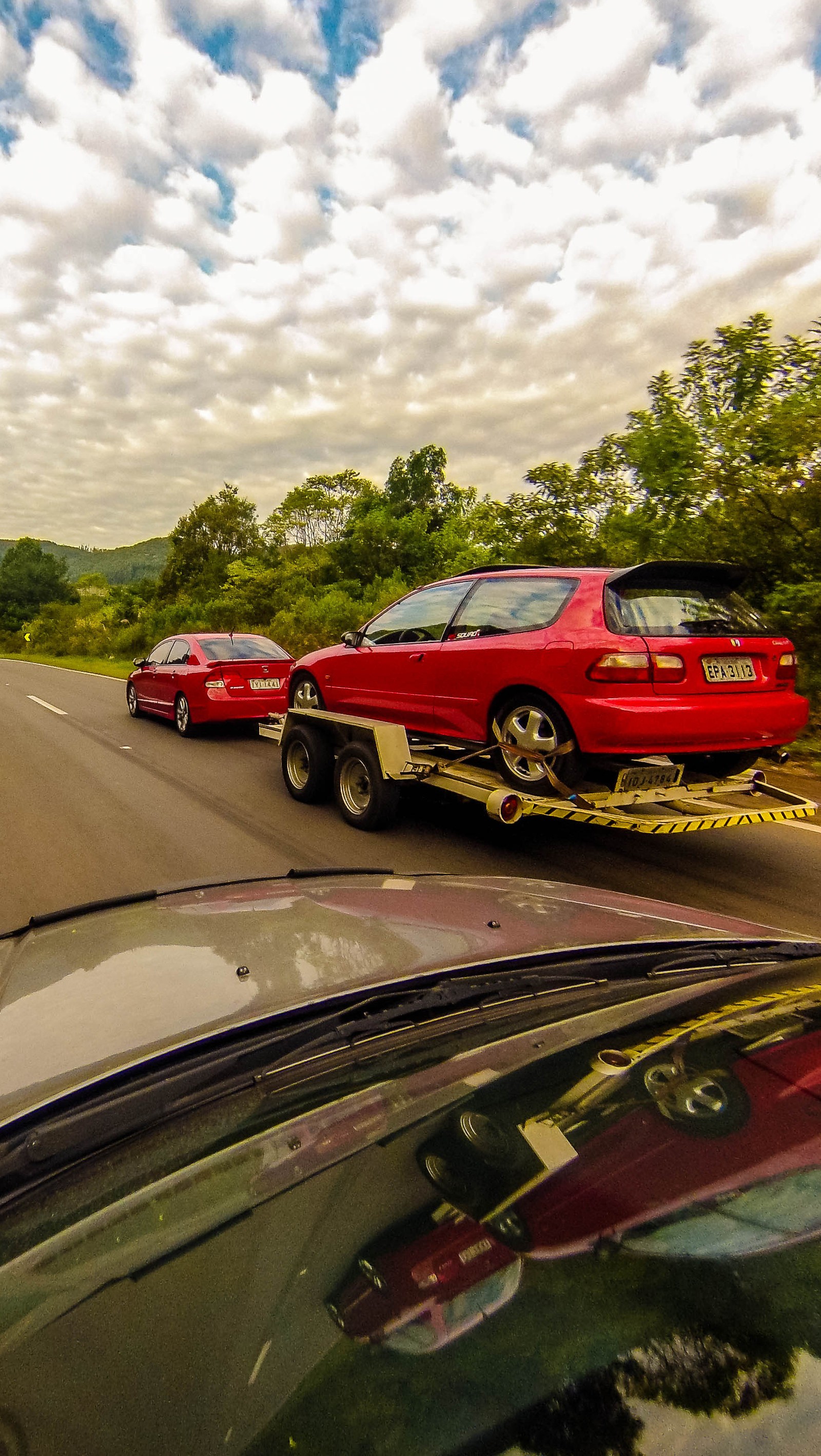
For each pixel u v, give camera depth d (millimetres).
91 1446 640
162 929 1877
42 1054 1233
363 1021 1321
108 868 5043
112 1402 674
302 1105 1105
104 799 7008
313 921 1949
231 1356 714
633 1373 690
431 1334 732
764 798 4859
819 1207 896
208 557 48500
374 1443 634
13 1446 641
